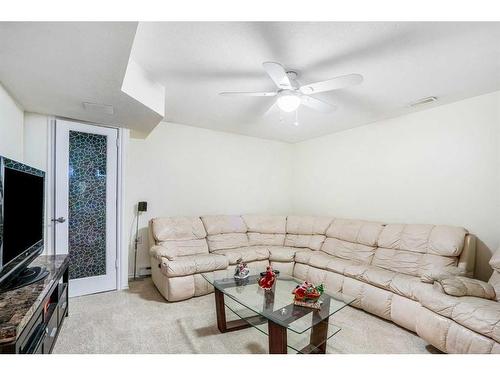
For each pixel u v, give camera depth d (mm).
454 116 2957
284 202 5219
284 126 4105
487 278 2680
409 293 2334
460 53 1972
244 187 4750
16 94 2258
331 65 2168
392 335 2279
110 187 3250
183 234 3596
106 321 2449
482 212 2727
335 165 4391
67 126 2922
